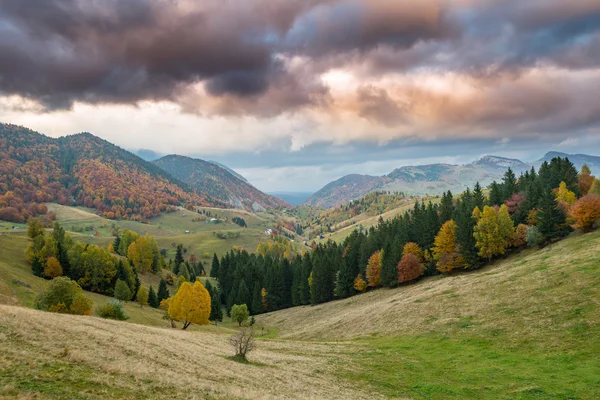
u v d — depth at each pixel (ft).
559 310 143.95
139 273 515.50
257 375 106.01
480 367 123.34
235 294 470.39
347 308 321.52
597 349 113.29
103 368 73.92
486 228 286.46
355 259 407.85
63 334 94.22
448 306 191.83
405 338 171.42
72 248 412.77
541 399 94.84
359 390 110.22
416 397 105.60
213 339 176.35
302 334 255.91
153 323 276.41
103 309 214.48
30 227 447.42
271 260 570.87
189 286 244.63
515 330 142.61
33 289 267.39
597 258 177.99
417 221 376.68
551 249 239.91
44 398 52.03
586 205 243.60
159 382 73.67
